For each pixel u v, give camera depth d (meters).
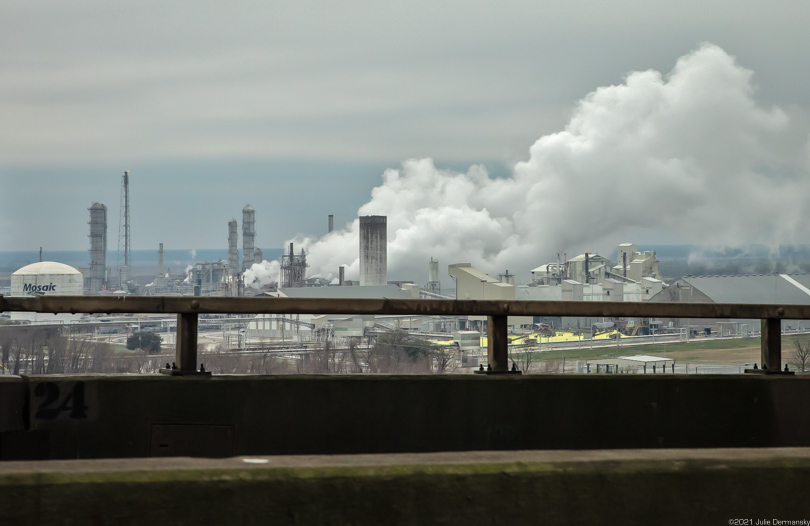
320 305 12.46
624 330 133.25
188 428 12.30
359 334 93.75
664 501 6.74
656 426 13.35
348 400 12.67
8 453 11.85
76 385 12.11
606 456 6.83
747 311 13.75
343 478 6.26
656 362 84.69
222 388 12.39
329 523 6.21
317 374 12.70
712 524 6.79
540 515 6.55
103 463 6.15
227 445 12.36
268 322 100.94
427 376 12.84
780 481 6.90
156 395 12.27
